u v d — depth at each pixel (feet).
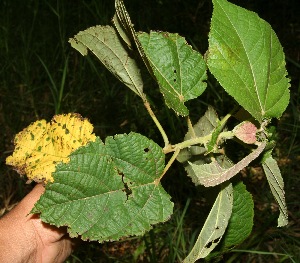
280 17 4.74
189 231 2.77
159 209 1.08
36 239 1.38
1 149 3.33
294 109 3.28
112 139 1.07
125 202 1.07
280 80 1.11
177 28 4.53
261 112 1.08
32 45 4.10
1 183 3.07
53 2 4.45
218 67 1.05
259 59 1.08
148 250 2.39
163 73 1.13
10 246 1.33
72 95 3.61
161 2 4.67
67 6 4.47
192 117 3.17
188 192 2.89
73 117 1.20
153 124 3.13
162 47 1.14
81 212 1.05
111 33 1.18
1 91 3.74
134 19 4.57
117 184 1.07
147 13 4.59
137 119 3.22
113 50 1.21
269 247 2.73
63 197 1.05
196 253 1.13
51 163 1.18
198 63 1.15
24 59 3.79
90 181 1.06
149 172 1.08
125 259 2.66
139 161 1.08
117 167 1.07
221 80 1.04
